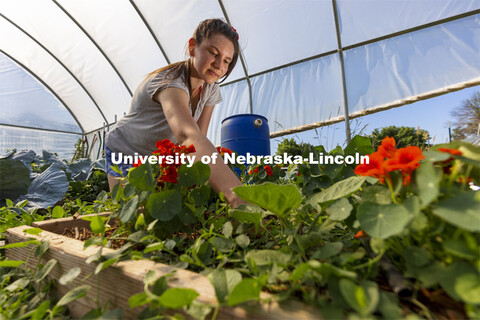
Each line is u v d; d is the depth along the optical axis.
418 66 4.59
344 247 0.64
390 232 0.39
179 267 0.57
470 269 0.34
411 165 0.42
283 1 4.76
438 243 0.41
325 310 0.36
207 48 1.37
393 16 4.50
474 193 0.37
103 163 4.84
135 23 5.98
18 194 2.68
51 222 1.10
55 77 8.57
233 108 6.58
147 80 1.44
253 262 0.48
